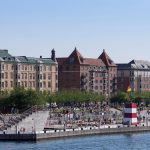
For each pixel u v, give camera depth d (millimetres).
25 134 144125
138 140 153875
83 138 154625
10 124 155875
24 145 135375
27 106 191875
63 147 133750
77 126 169375
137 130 179750
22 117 159375
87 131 162750
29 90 195750
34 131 149750
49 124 172000
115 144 143500
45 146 134375
